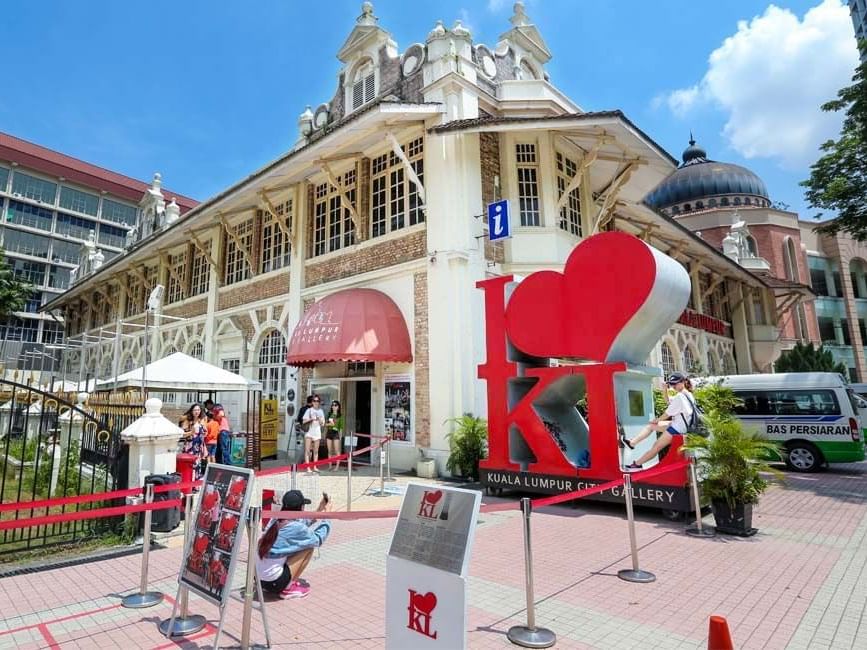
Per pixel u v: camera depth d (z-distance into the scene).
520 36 16.14
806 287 26.44
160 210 26.44
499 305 9.12
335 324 11.97
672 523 6.94
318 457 13.55
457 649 2.66
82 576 5.09
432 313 11.84
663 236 19.78
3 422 13.10
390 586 3.07
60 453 9.34
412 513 3.16
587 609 4.13
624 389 8.06
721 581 4.73
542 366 9.53
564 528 6.72
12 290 34.59
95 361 28.09
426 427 11.68
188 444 10.23
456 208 12.02
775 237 35.53
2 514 7.01
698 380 13.47
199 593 3.62
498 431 8.93
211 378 12.04
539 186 13.29
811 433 12.23
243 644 3.45
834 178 13.94
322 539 4.91
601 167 14.91
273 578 4.34
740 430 6.45
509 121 11.44
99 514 4.35
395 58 14.80
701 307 23.11
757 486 6.36
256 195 16.98
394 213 13.59
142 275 24.67
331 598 4.45
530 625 3.68
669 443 7.21
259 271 17.72
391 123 12.88
